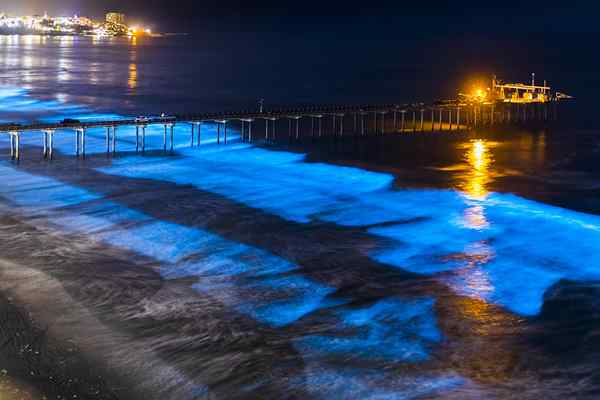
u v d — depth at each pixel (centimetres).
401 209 4931
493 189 5634
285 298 3316
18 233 4153
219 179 5794
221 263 3756
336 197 5244
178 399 2450
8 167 6075
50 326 2925
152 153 6919
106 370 2606
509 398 2514
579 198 5353
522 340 2945
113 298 3238
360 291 3425
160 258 3809
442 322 3095
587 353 2838
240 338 2888
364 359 2752
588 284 3553
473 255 3966
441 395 2523
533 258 3931
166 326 2973
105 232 4234
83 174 5875
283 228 4412
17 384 2466
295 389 2533
